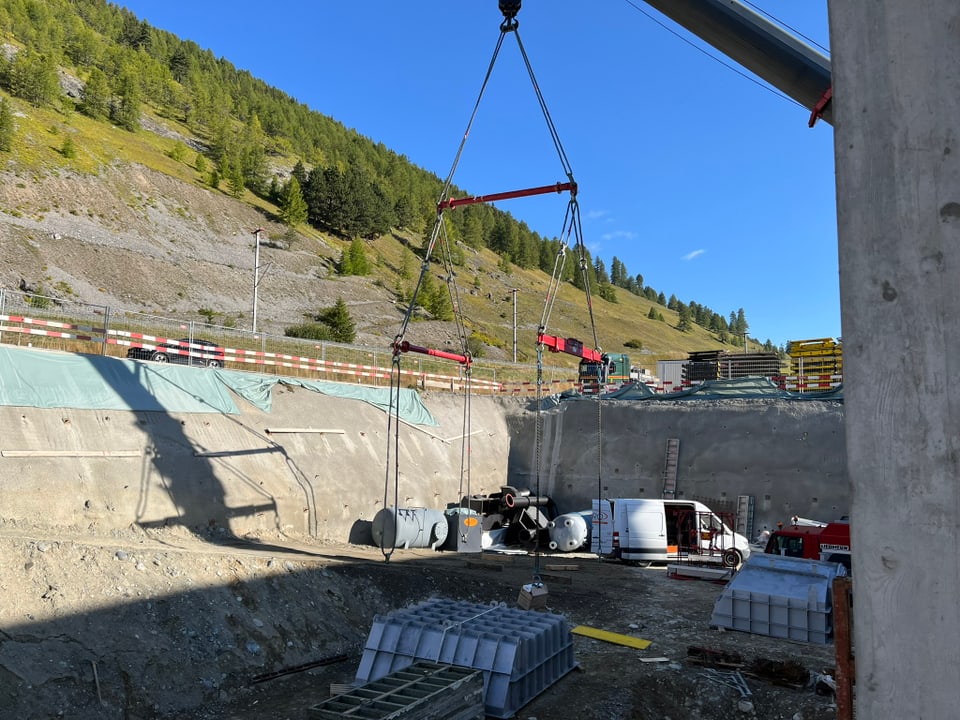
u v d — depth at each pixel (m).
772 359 40.44
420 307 87.31
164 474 19.27
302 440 24.81
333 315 58.72
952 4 4.25
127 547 13.40
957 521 3.97
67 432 17.95
